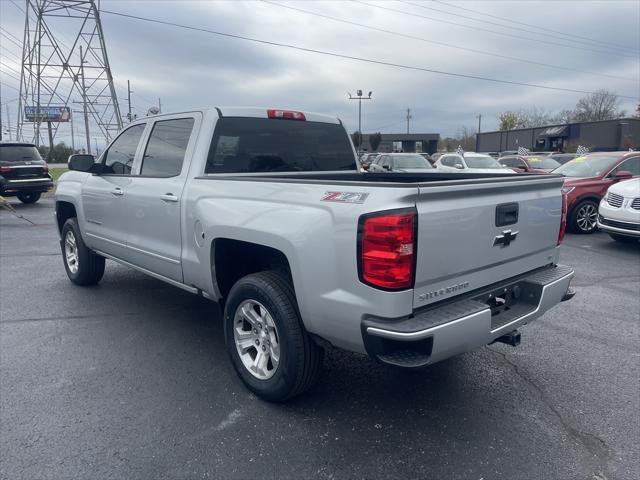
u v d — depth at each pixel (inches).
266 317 139.5
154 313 216.7
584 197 439.2
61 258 329.7
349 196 115.4
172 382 154.8
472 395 148.5
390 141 2829.7
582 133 1948.8
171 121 184.2
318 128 201.8
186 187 164.9
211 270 154.8
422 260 112.2
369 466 115.5
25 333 193.3
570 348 183.0
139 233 191.6
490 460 117.9
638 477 112.3
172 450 120.8
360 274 112.2
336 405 142.1
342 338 119.9
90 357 172.2
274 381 136.9
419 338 107.3
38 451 120.0
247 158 177.9
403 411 139.3
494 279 135.7
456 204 119.2
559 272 155.3
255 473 112.9
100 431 128.3
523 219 141.0
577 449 122.3
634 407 141.9
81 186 233.8
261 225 132.9
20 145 634.2
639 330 201.3
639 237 354.9
